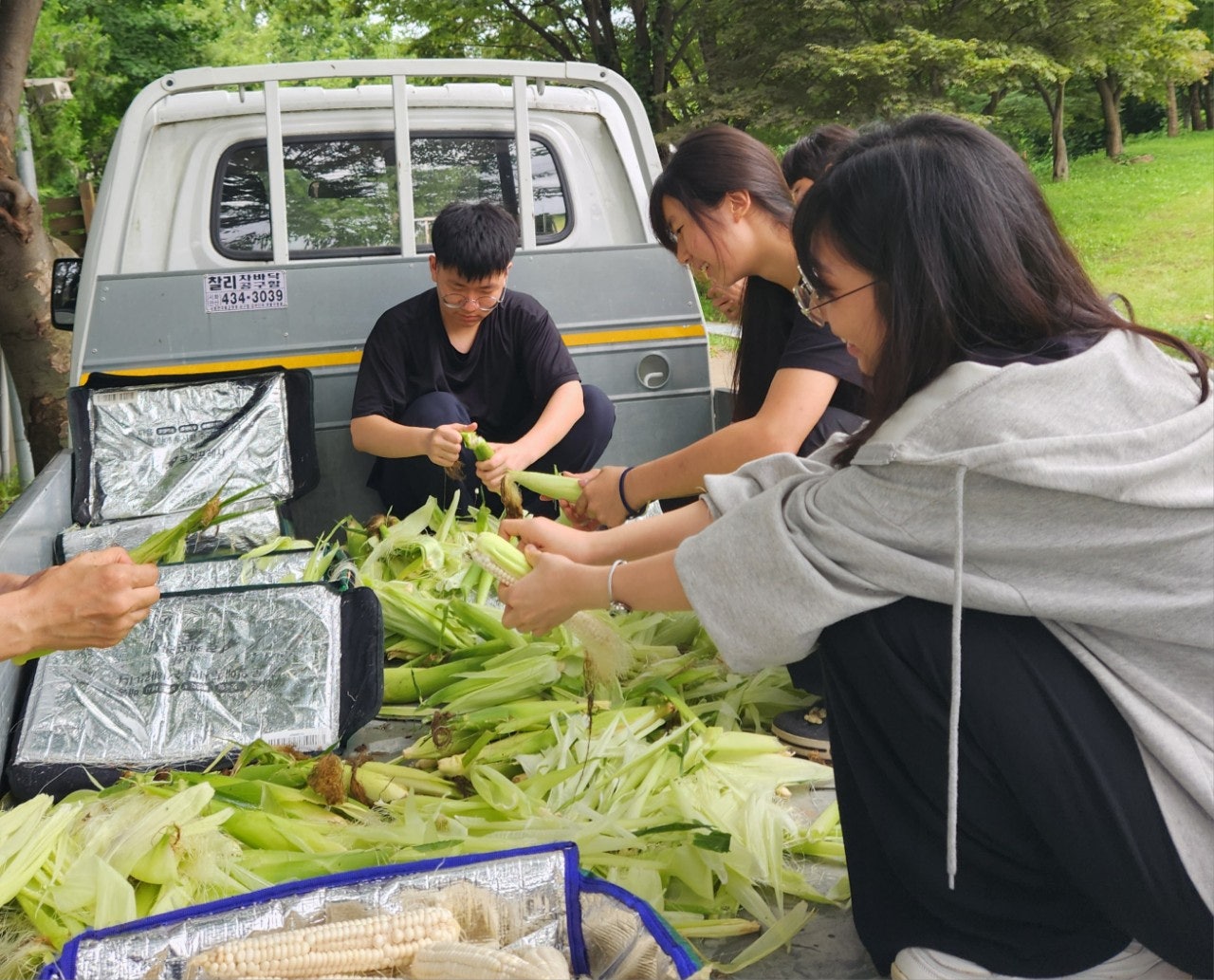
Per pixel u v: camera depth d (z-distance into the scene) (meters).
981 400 1.52
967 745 1.58
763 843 2.06
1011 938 1.65
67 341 5.72
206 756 2.40
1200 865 1.48
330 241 3.96
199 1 23.58
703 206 2.62
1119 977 1.62
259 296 3.74
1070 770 1.53
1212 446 1.50
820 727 2.53
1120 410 1.52
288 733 2.45
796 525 1.68
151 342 3.69
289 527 3.62
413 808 2.16
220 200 3.82
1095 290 1.62
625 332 4.01
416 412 3.62
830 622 1.64
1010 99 24.23
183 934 1.61
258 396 3.68
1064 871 1.62
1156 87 23.23
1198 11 24.50
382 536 3.49
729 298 3.12
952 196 1.53
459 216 3.42
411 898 1.68
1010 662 1.56
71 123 19.78
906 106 15.09
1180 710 1.50
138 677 2.54
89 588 1.74
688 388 4.07
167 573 3.11
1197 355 1.57
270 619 2.68
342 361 3.80
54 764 2.37
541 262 3.95
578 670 2.71
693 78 18.48
